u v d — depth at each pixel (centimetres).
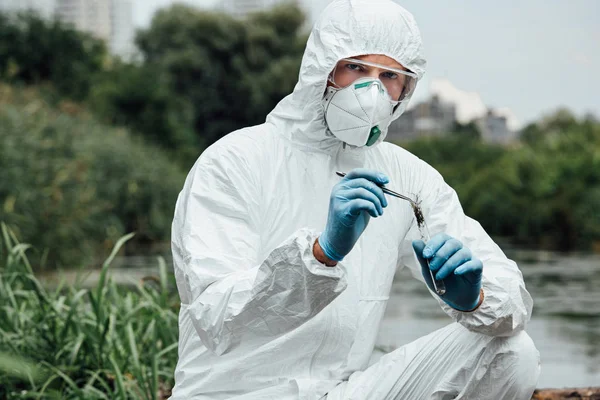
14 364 171
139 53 3372
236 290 221
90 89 2534
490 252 259
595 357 517
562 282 861
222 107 3303
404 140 2489
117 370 355
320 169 256
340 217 212
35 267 902
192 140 2525
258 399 242
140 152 1689
